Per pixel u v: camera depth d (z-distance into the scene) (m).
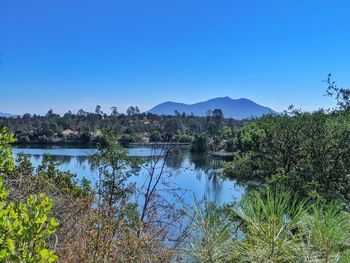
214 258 3.67
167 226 3.90
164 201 4.03
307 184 11.78
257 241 3.71
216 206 4.06
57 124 97.19
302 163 13.52
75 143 80.56
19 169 4.88
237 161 16.34
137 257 3.51
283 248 3.65
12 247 1.97
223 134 54.25
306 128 14.52
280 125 15.34
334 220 3.95
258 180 15.75
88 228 3.51
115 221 3.69
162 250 3.69
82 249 3.34
